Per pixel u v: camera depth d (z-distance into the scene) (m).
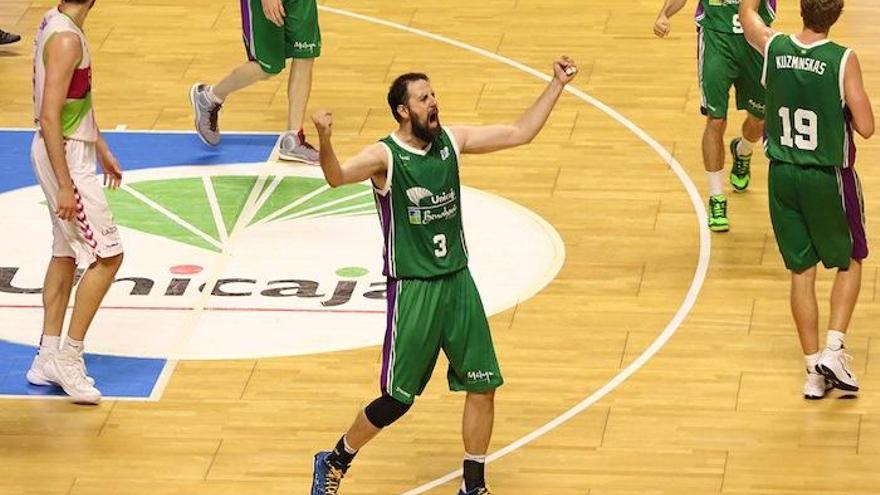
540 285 23.50
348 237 24.88
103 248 20.42
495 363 18.14
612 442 19.86
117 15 32.91
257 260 24.25
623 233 24.88
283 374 21.42
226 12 33.06
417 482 19.14
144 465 19.53
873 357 21.58
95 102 29.34
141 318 22.78
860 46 30.95
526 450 19.72
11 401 20.88
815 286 22.53
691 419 20.30
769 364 21.48
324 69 30.53
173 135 28.27
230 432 20.20
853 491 18.80
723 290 23.30
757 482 18.98
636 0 33.47
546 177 26.55
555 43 31.47
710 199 24.95
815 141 19.95
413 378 17.97
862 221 20.31
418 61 30.80
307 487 19.08
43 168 20.38
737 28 24.16
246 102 29.52
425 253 17.81
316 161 27.28
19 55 31.20
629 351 21.83
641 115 28.61
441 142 17.75
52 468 19.48
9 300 23.19
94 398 20.75
